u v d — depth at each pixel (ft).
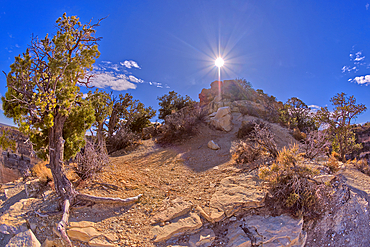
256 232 16.81
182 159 37.22
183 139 49.83
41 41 19.21
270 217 18.08
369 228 18.15
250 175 24.76
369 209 19.51
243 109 60.59
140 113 73.05
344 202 20.06
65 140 21.35
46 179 23.07
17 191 22.18
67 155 21.83
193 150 42.04
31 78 19.06
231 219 18.28
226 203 19.49
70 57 20.62
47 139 21.29
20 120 17.38
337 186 22.00
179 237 16.53
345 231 17.98
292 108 60.85
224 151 38.47
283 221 17.56
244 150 32.01
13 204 19.62
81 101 22.49
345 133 37.17
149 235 16.69
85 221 17.81
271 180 20.72
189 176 28.81
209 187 23.82
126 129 61.31
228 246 15.58
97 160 26.78
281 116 57.72
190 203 20.36
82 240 16.17
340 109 37.35
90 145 26.37
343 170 26.78
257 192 20.48
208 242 15.96
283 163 21.35
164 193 23.34
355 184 22.95
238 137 44.62
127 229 17.43
